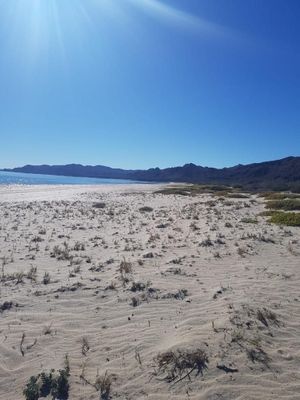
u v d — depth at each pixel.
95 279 9.16
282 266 10.52
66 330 6.44
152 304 7.59
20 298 7.82
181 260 11.01
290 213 22.64
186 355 5.43
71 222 20.59
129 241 14.48
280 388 4.89
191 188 69.31
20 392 4.79
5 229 17.44
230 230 16.83
